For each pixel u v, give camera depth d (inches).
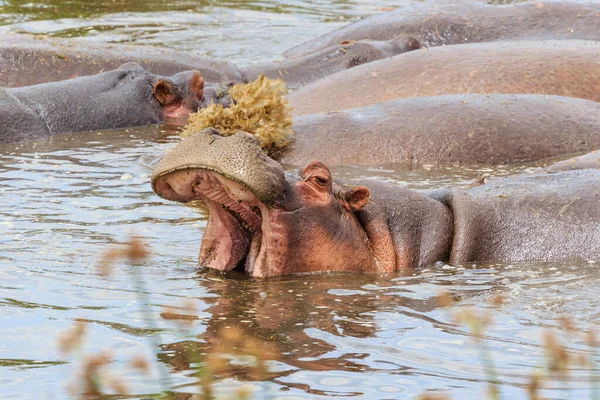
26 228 653.3
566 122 942.4
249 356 432.1
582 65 1077.8
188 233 652.7
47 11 1662.2
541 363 426.6
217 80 1254.3
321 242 557.9
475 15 1424.7
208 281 547.8
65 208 708.0
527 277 555.8
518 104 956.6
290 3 1803.6
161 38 1494.8
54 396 391.5
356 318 486.6
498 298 509.7
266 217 546.6
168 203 728.3
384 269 570.6
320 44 1429.6
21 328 468.1
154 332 462.6
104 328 468.1
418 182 807.1
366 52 1277.1
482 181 667.4
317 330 468.1
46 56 1224.2
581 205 613.0
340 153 893.2
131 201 732.7
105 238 634.8
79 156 903.1
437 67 1082.7
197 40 1492.4
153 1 1784.0
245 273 565.0
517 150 904.9
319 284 542.0
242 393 372.8
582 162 748.0
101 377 408.8
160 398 386.6
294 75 1269.7
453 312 494.6
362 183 603.2
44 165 858.8
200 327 471.2
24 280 544.4
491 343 450.9
